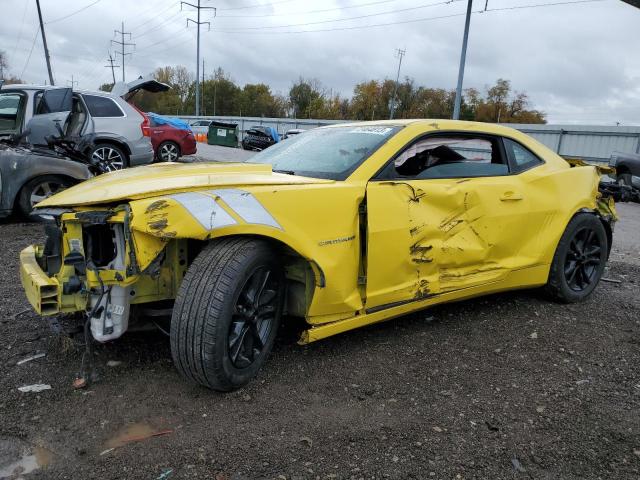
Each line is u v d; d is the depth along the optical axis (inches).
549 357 131.0
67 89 316.5
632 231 354.0
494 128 157.3
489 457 90.0
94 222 97.1
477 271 144.1
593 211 176.1
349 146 135.4
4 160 244.1
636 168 540.4
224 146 1245.7
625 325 155.6
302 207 108.3
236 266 98.7
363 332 140.7
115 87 385.1
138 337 130.1
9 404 99.4
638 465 89.5
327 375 116.0
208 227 94.9
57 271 112.4
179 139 499.5
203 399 104.0
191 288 97.4
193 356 97.4
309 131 164.4
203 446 89.6
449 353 130.5
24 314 142.7
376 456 88.9
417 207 127.8
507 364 126.0
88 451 87.6
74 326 131.9
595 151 900.6
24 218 267.6
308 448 90.3
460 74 1099.9
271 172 126.0
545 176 161.8
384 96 2844.5
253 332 106.9
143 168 130.3
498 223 145.6
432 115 2785.4
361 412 102.2
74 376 110.4
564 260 165.9
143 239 94.3
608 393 113.7
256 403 103.6
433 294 134.0
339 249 114.0
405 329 144.3
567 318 158.6
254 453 88.4
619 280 207.9
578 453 92.0
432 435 95.5
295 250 106.2
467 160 147.9
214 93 3417.8
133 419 96.7
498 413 103.8
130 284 100.5
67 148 269.7
